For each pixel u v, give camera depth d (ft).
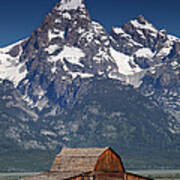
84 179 307.99
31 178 314.96
